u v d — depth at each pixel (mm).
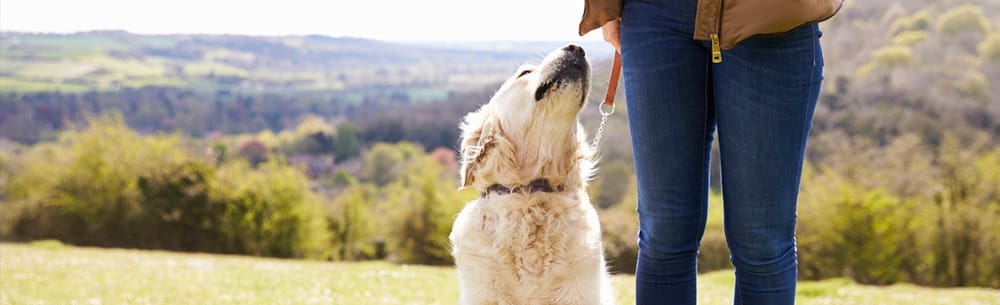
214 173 39719
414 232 41031
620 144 42594
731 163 3146
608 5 3273
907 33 44875
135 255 18750
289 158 58531
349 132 62125
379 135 61969
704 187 3342
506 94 3762
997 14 46281
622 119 43031
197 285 10414
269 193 39500
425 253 41031
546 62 3592
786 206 3148
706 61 3152
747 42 2977
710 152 3381
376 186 55125
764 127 3029
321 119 67562
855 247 31906
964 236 30781
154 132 42781
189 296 9047
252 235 39469
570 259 3602
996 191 30922
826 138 37375
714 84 3145
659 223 3330
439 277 12055
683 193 3270
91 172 38688
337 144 61875
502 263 3600
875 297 10789
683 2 3062
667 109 3172
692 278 3422
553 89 3568
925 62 42406
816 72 3090
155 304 8188
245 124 66750
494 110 3797
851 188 32250
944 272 31266
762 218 3135
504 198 3643
